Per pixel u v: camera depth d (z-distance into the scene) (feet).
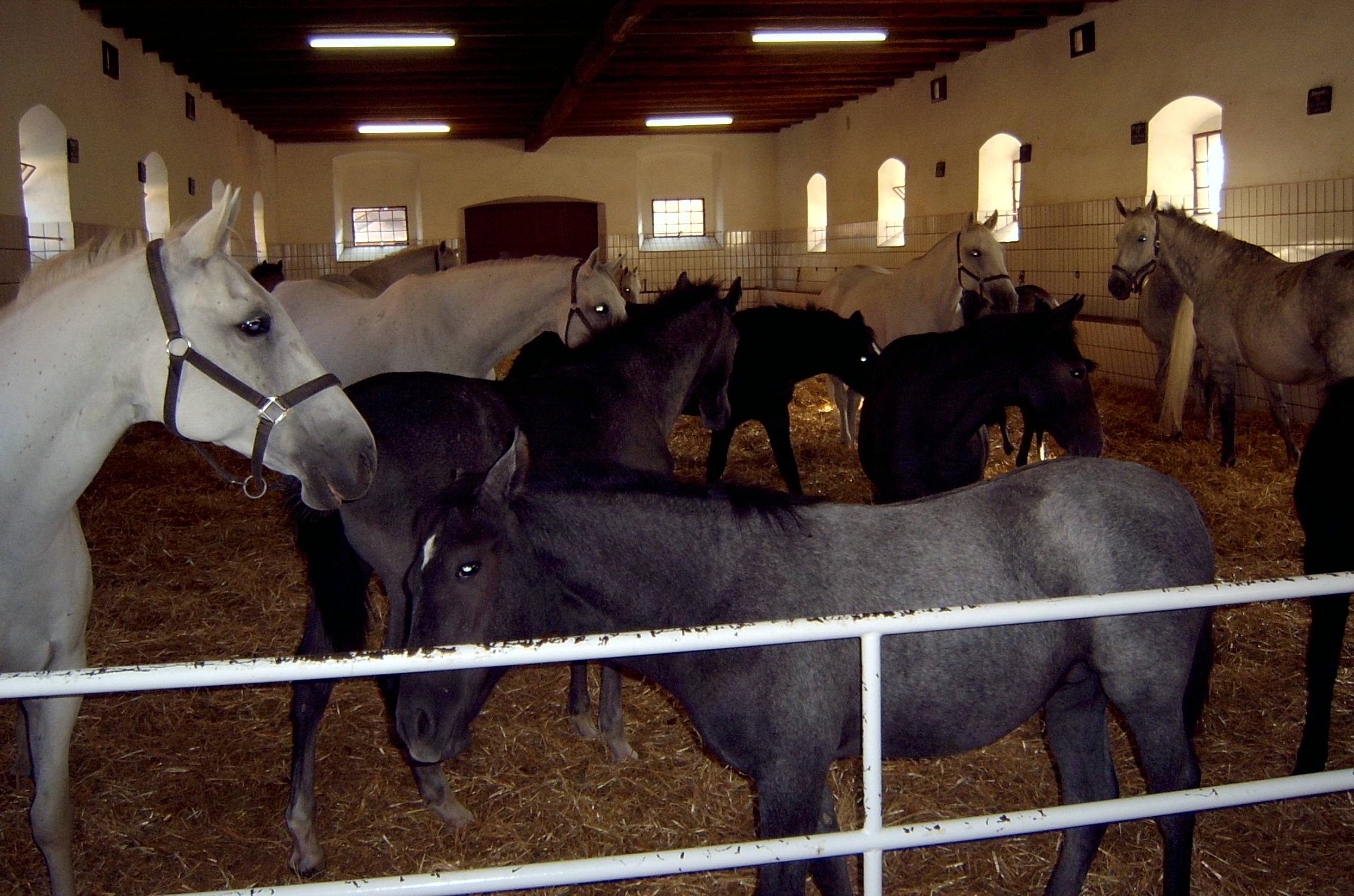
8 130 21.68
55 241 24.07
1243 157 25.36
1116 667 6.25
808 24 32.27
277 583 14.66
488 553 5.49
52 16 24.48
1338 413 8.31
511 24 30.81
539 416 9.14
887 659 5.97
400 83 40.14
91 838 8.36
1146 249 23.13
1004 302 22.13
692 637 4.54
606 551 6.01
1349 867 7.59
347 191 57.00
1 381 6.11
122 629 12.92
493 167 56.80
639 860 4.62
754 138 58.85
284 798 9.04
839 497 19.27
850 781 7.97
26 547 6.31
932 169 41.45
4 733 10.11
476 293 13.67
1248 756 9.21
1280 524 16.03
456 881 4.46
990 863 7.78
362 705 10.80
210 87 39.06
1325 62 22.75
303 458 6.59
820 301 31.09
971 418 11.25
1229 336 20.30
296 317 14.38
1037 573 6.22
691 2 28.84
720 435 18.10
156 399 6.38
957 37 35.35
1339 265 17.49
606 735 9.52
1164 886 6.59
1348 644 11.37
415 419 8.18
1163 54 27.91
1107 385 30.17
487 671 5.71
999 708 6.19
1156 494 6.54
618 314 13.60
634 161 57.82
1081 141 31.89
